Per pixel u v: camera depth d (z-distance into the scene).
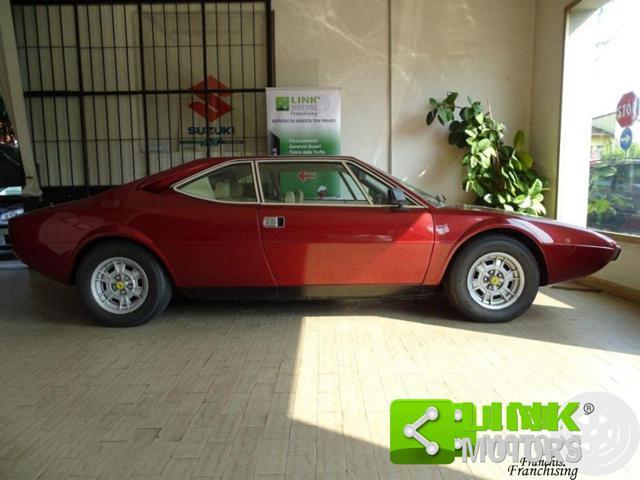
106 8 7.26
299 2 7.09
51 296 5.62
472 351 3.70
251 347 3.85
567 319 4.49
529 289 4.33
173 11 7.25
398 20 7.11
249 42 7.30
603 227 5.90
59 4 7.22
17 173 7.41
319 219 4.29
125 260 4.30
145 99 7.38
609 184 5.77
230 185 4.45
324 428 2.62
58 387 3.15
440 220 4.31
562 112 6.38
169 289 4.44
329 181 4.46
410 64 7.16
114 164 7.53
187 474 2.23
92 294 4.32
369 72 7.19
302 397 2.98
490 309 4.36
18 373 3.38
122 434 2.57
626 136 5.40
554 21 6.54
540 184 6.56
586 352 3.66
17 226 4.42
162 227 4.27
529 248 4.42
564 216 6.50
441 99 7.21
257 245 4.27
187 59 7.35
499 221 4.29
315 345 3.88
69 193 7.56
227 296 4.43
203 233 4.27
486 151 6.60
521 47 7.15
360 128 7.25
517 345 3.82
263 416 2.75
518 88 7.21
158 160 7.50
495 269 4.34
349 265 4.32
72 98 7.42
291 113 6.58
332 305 5.04
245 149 7.48
